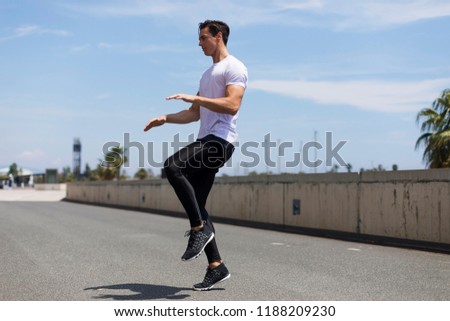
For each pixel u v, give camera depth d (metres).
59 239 16.97
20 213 32.19
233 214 26.67
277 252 14.11
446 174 14.95
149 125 8.65
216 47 8.61
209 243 8.73
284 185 22.55
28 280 9.64
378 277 10.09
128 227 22.28
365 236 17.84
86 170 158.12
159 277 10.05
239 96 8.27
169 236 18.25
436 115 47.88
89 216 30.36
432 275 10.35
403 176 16.47
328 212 19.80
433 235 15.27
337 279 9.86
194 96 7.94
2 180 182.62
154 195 37.38
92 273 10.45
